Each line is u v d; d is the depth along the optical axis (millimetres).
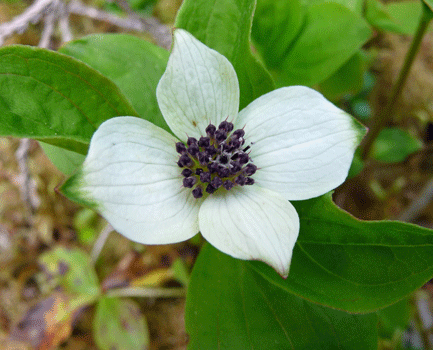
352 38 65
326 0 71
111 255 84
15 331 73
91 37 51
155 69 53
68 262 79
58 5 74
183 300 82
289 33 67
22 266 86
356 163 64
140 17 85
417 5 79
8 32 70
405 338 74
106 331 73
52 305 75
